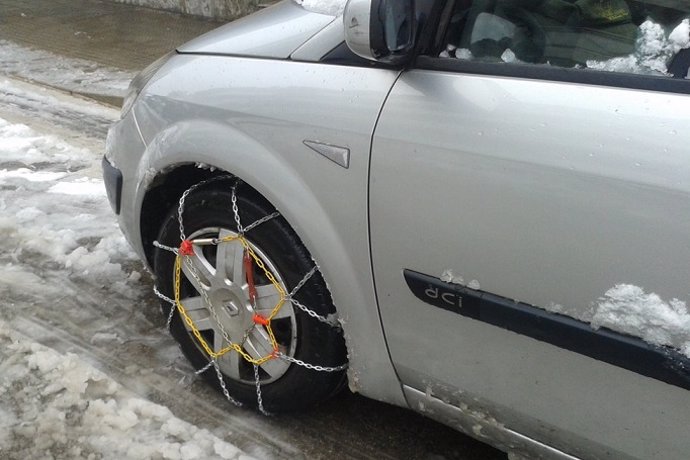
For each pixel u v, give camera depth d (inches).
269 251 82.0
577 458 68.1
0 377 100.3
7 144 182.9
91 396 97.4
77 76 246.5
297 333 83.7
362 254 73.9
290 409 90.5
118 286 123.5
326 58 76.9
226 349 90.7
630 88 60.2
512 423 71.1
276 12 89.9
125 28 314.7
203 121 84.9
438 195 66.5
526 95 63.7
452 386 73.5
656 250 56.0
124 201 100.7
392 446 91.2
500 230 63.5
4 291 121.1
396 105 69.6
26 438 89.7
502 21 68.6
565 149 60.2
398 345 75.8
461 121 65.6
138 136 95.0
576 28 64.7
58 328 112.4
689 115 56.7
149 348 108.5
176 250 91.9
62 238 136.5
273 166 78.0
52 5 357.4
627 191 57.1
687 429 58.4
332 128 72.9
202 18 333.4
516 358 66.7
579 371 62.9
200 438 90.3
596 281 59.2
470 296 66.8
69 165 172.7
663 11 61.5
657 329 56.5
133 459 86.7
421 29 70.4
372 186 70.7
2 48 280.2
